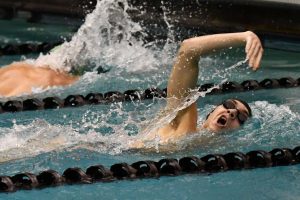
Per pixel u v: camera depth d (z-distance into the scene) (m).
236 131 11.37
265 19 17.52
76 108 13.44
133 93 14.03
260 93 14.14
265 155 10.42
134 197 9.21
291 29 17.03
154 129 11.18
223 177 9.93
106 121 12.37
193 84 10.88
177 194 9.31
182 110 11.00
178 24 18.77
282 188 9.50
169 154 10.70
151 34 18.28
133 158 10.55
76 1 21.08
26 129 11.63
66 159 10.48
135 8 19.09
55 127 11.73
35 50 18.31
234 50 17.28
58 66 15.33
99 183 9.68
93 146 10.97
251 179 9.84
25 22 22.11
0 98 13.98
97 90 14.45
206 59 16.56
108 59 16.08
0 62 17.16
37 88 14.42
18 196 9.23
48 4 21.92
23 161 10.41
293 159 10.53
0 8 22.83
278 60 16.45
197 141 10.96
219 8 18.25
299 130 11.61
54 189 9.46
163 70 15.70
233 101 11.51
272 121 11.97
